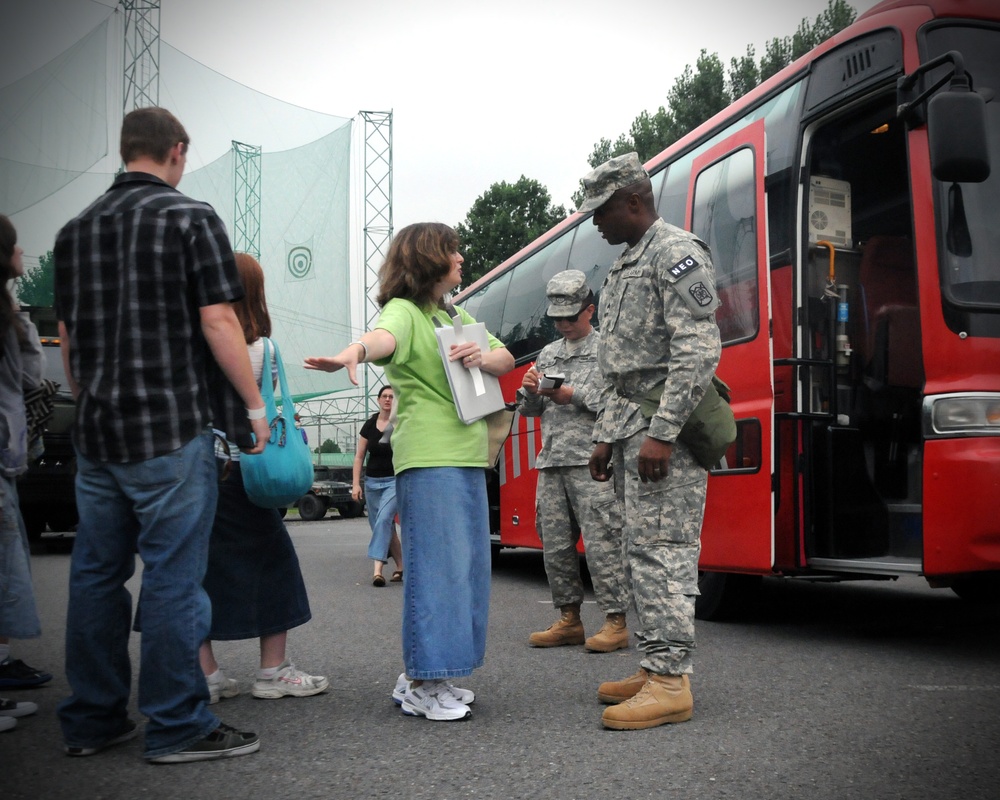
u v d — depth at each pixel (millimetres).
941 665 4582
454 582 3697
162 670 3094
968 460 4516
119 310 3094
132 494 3090
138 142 3271
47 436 11539
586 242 8500
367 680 4426
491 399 3828
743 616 6363
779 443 5457
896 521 5406
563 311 5480
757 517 5500
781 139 5855
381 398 8680
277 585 4066
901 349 5605
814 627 5898
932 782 2781
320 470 22766
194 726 3123
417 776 2939
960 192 4812
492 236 34188
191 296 3168
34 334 4438
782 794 2697
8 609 4156
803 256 5551
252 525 4020
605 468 4090
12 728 3582
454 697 3738
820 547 5426
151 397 3066
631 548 3637
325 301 32344
